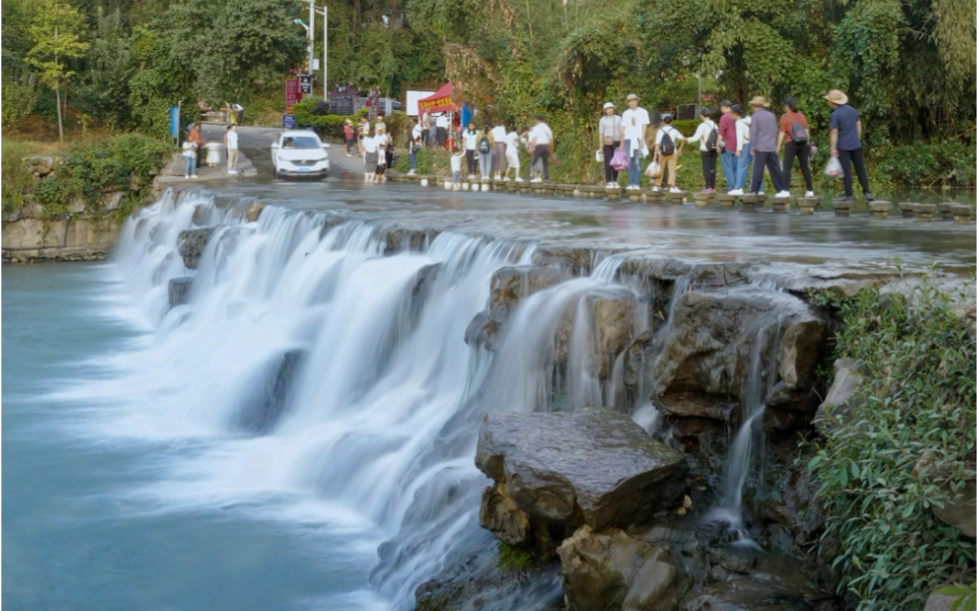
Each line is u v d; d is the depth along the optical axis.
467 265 12.38
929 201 23.47
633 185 23.30
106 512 10.27
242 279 18.77
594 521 6.44
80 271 29.97
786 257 9.52
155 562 9.10
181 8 39.97
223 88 39.50
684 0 33.75
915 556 5.19
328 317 14.02
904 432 5.41
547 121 34.44
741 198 19.64
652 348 8.41
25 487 11.04
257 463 11.55
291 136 34.81
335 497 10.45
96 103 38.94
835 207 17.38
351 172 37.91
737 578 6.17
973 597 4.68
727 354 7.14
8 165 31.47
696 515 6.87
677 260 8.93
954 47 32.41
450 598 7.38
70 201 32.25
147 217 30.61
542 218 16.14
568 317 9.02
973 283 6.61
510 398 9.51
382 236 14.63
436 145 41.69
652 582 6.25
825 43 36.03
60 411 14.24
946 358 5.69
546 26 47.78
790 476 6.61
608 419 7.45
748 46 33.50
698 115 41.66
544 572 7.09
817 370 6.73
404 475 9.75
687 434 7.40
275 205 19.83
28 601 8.40
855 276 7.46
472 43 43.25
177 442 12.70
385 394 12.32
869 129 34.34
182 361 16.73
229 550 9.30
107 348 18.86
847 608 5.80
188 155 33.47
